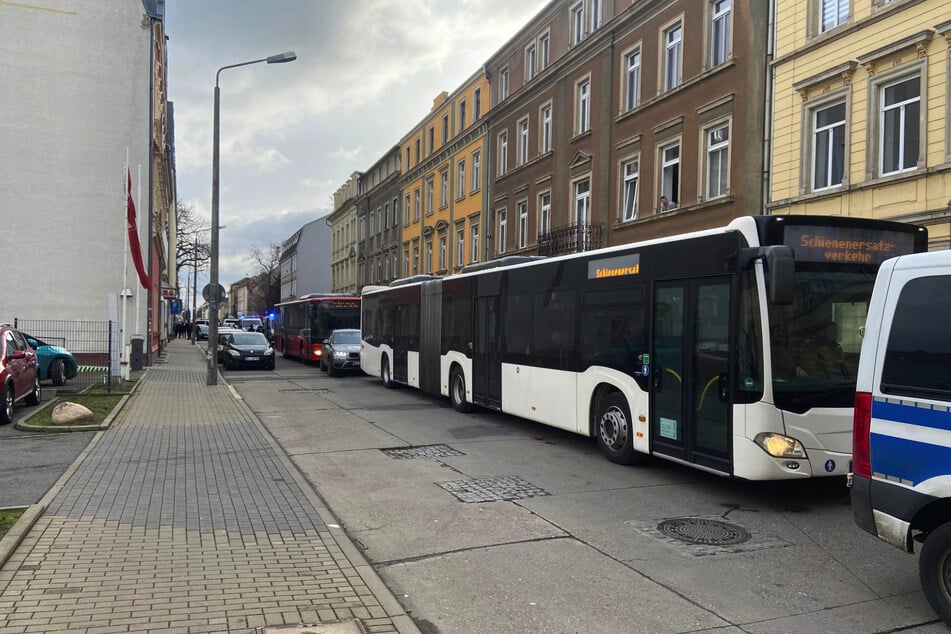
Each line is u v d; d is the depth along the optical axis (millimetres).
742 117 17484
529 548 5746
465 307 14133
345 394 17969
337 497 7367
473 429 12117
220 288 19938
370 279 54406
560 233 24672
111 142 24875
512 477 8391
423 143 42719
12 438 10344
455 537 6027
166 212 44094
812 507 7117
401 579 5043
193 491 7242
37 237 23984
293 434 11383
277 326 42812
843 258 7238
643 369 8555
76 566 4930
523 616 4395
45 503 6504
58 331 21766
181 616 4121
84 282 24391
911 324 4391
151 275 25641
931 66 13156
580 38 25469
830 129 15391
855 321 7195
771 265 6500
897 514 4371
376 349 20719
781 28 16406
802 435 6797
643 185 21391
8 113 23875
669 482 8180
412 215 44500
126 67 25078
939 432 4133
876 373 4586
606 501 7289
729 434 7145
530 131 28859
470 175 35438
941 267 4258
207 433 11008
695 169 19125
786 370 6832
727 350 7215
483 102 34000
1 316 23578
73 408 11328
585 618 4363
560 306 10539
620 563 5395
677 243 8047
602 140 23438
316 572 4918
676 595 4750
